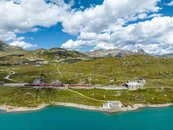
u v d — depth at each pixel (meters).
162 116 118.81
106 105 130.75
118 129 99.12
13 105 138.25
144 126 103.31
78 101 145.25
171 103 143.38
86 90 173.00
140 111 128.00
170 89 176.88
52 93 166.50
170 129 99.12
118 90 171.75
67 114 123.12
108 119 114.19
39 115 122.12
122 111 127.00
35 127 102.94
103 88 179.12
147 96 156.62
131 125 104.81
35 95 160.88
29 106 136.62
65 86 185.62
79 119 114.06
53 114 123.38
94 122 109.19
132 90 172.38
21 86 186.38
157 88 177.75
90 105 136.00
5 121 111.69
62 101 147.75
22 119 114.75
